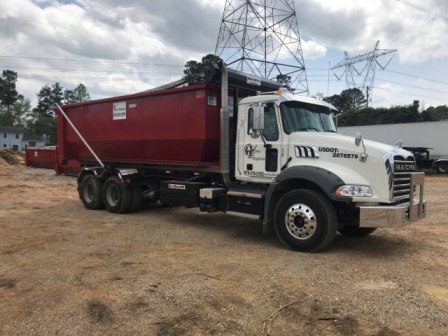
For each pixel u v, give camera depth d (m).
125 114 10.96
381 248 7.66
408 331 4.25
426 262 6.73
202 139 9.01
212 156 9.38
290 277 5.88
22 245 7.59
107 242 7.93
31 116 108.69
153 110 10.14
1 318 4.50
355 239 8.41
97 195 11.77
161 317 4.52
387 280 5.80
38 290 5.30
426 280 5.81
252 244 7.91
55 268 6.21
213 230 9.20
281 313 4.64
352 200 6.82
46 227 9.27
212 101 9.04
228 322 4.41
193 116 9.15
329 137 7.44
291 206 7.42
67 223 9.82
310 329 4.27
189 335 4.13
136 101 10.61
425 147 31.89
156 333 4.17
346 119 57.88
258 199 8.13
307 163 7.54
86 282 5.59
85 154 12.98
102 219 10.47
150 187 11.24
